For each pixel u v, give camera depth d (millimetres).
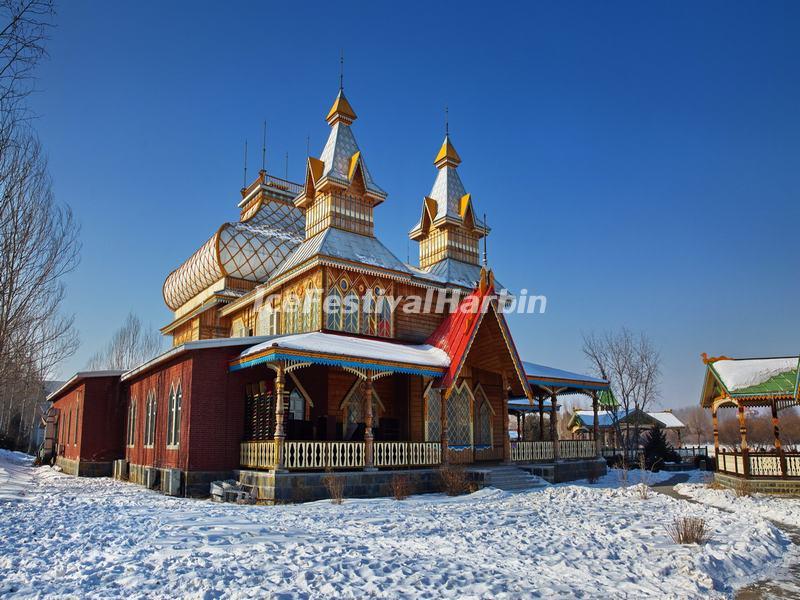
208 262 30844
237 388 20375
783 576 9477
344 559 9023
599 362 44906
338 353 18422
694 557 9406
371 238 26156
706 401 25672
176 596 7211
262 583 7758
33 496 18422
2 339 21188
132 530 11484
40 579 8039
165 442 21594
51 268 22641
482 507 15773
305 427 20000
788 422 84438
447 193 31031
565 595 7562
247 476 18078
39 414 59719
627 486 22125
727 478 23141
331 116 27312
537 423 58906
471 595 7449
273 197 35375
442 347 23141
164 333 37219
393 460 19734
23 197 21766
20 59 10102
